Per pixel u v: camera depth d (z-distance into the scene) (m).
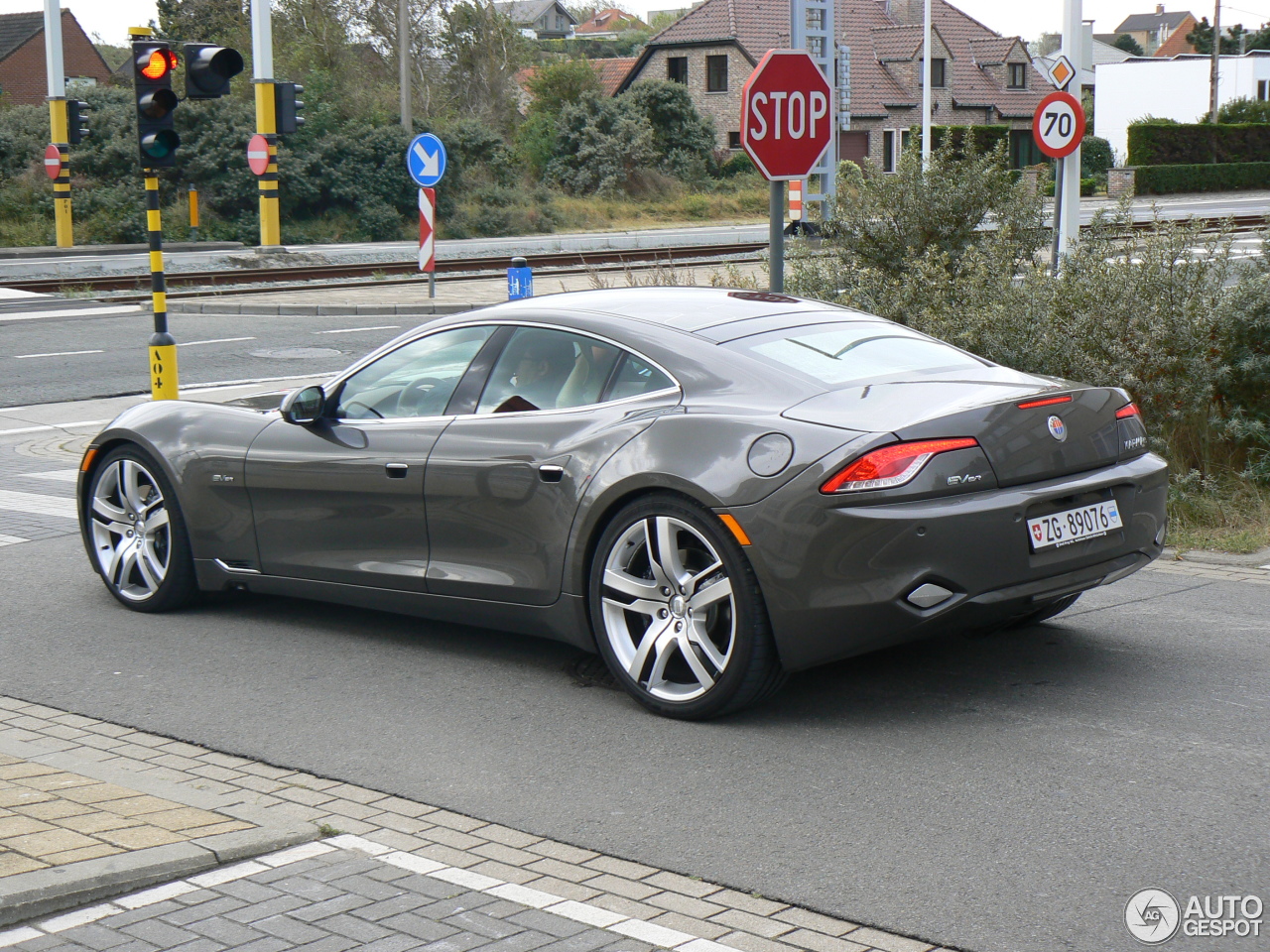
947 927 3.24
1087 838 3.72
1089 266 8.39
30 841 3.63
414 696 5.17
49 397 13.66
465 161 45.72
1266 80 73.44
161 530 6.47
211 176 40.22
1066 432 4.77
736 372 4.90
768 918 3.31
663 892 3.47
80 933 3.19
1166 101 74.94
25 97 70.25
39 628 6.24
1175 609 6.03
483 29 53.22
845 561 4.40
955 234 10.54
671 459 4.72
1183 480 7.63
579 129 52.78
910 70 63.69
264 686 5.34
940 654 5.43
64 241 35.50
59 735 4.83
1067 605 5.48
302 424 5.91
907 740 4.52
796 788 4.14
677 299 5.55
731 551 4.56
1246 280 8.11
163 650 5.88
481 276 26.00
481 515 5.27
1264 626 5.75
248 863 3.63
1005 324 8.12
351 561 5.74
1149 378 7.87
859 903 3.38
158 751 4.65
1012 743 4.46
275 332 18.34
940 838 3.75
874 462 4.40
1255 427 7.81
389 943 3.14
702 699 4.71
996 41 67.94
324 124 42.25
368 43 50.81
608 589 4.92
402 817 4.02
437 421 5.50
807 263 10.35
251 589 6.16
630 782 4.25
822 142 7.77
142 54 10.55
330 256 32.59
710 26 60.22
